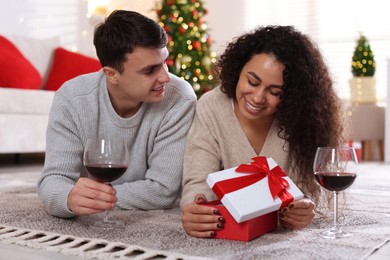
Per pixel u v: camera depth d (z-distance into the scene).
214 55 5.04
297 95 1.49
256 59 1.45
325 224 1.56
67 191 1.49
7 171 3.47
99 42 1.53
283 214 1.43
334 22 5.50
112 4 6.17
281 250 1.23
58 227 1.48
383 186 2.74
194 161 1.62
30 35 5.07
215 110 1.64
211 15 6.05
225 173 1.37
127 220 1.58
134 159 1.74
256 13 5.87
